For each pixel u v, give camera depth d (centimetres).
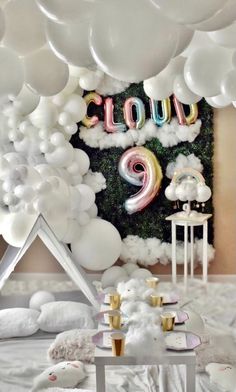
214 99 238
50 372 236
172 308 249
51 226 335
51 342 293
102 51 87
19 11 116
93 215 423
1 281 323
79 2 86
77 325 302
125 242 441
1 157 344
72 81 368
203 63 168
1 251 445
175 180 412
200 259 438
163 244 438
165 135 427
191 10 76
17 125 366
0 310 321
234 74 163
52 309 310
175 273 414
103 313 244
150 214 438
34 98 181
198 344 208
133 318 222
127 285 263
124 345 201
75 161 408
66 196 342
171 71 214
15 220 330
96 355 201
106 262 402
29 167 330
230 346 265
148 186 423
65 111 387
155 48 86
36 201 320
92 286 333
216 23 91
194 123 425
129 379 243
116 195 439
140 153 425
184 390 228
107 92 430
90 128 433
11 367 260
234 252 438
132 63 87
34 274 449
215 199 434
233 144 428
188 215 407
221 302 372
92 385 236
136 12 84
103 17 85
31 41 121
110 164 437
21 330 297
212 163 430
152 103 424
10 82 119
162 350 203
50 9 88
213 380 233
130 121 428
